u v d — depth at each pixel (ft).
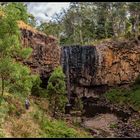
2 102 99.76
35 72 142.92
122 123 139.85
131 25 221.66
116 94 174.50
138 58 184.24
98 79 182.19
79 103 157.07
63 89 123.95
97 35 247.29
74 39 248.52
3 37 92.63
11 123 94.22
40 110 121.08
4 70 92.43
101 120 141.90
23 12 145.07
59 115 130.21
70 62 179.93
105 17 233.14
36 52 144.36
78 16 246.47
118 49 184.44
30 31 142.41
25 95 108.27
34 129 98.07
